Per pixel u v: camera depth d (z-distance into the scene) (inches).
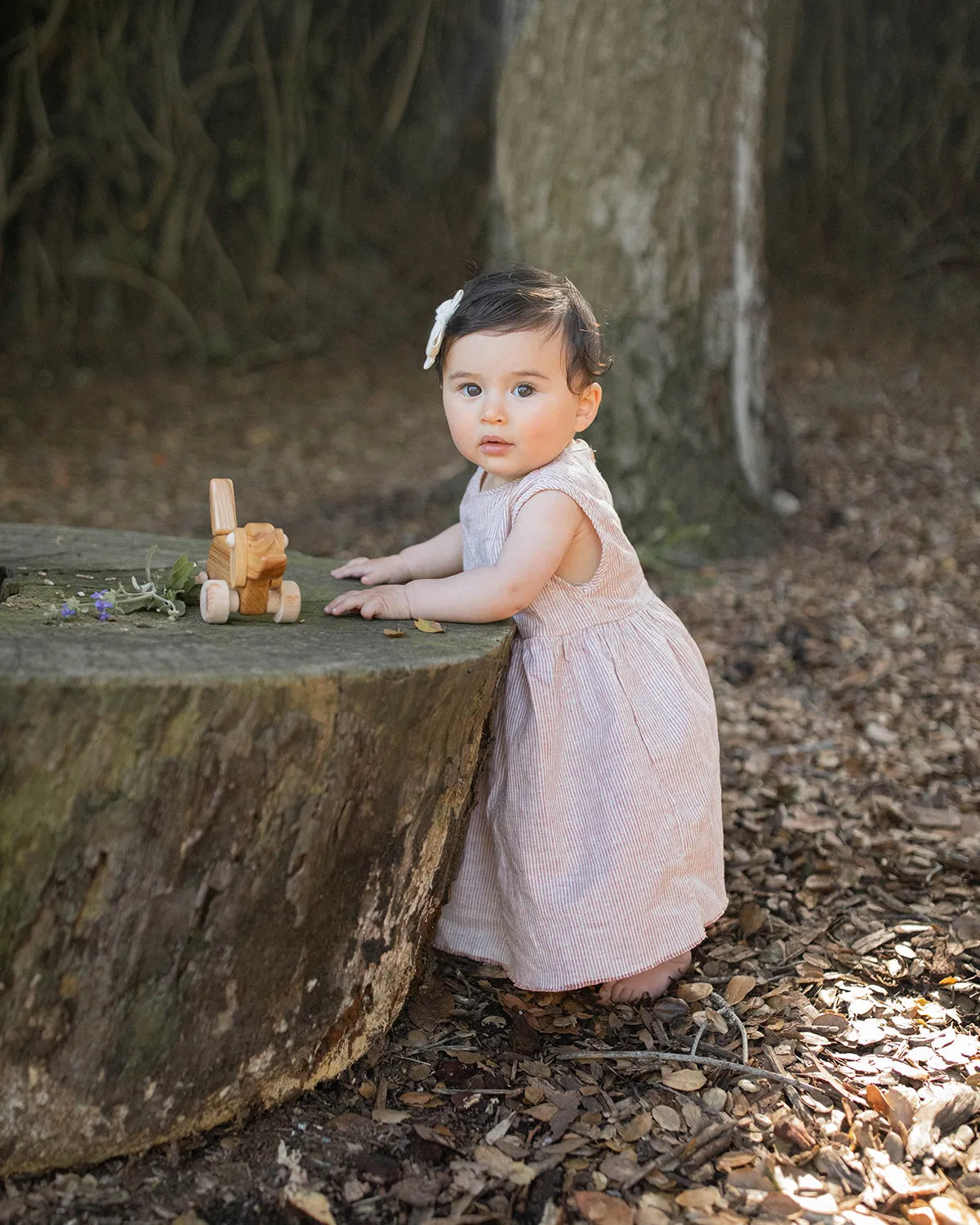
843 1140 76.3
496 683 79.2
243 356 341.1
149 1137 70.9
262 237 361.1
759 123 187.9
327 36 362.3
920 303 366.3
